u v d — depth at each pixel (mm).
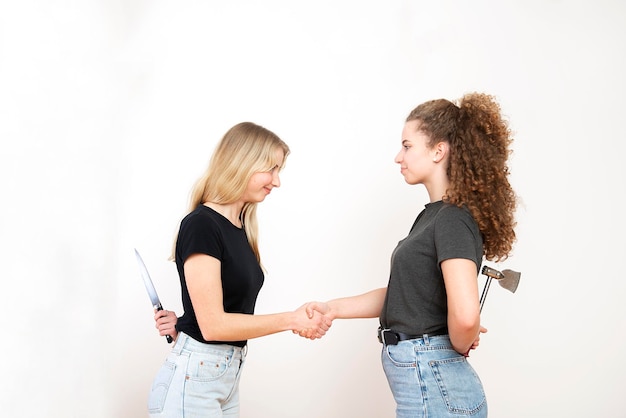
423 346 1570
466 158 1606
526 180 2799
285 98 2805
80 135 2207
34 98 1873
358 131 2801
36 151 1885
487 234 1613
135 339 2643
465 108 1665
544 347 2750
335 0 2846
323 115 2807
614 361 2746
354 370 2730
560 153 2805
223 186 1797
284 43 2826
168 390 1662
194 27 2799
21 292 1805
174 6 2797
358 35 2840
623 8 2846
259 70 2811
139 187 2713
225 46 2807
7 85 1734
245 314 1773
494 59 2830
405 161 1721
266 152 1817
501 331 2756
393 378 1624
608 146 2811
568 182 2799
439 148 1669
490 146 1628
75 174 2162
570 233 2781
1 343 1717
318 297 2750
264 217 2766
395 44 2834
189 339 1701
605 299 2762
